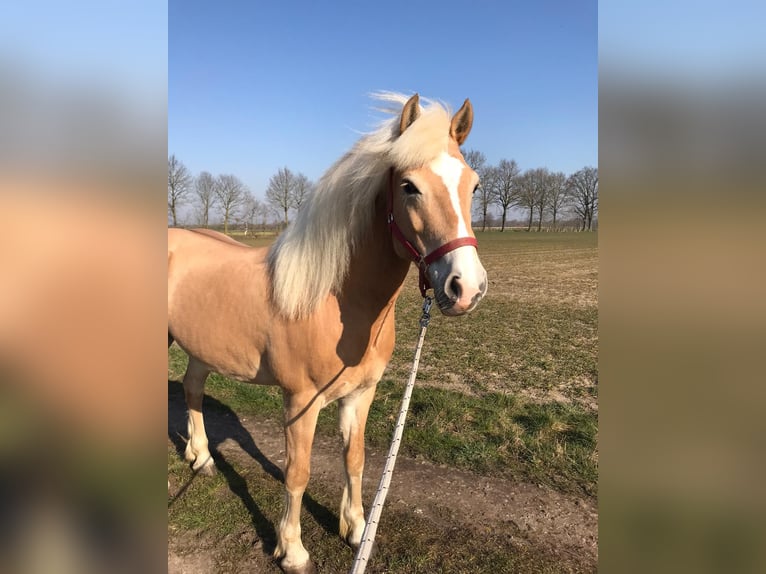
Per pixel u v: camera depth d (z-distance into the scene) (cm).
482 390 459
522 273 1539
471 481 306
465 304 156
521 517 272
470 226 169
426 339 671
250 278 233
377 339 221
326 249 203
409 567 234
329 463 329
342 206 203
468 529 262
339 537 258
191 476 314
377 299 212
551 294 1092
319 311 207
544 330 724
